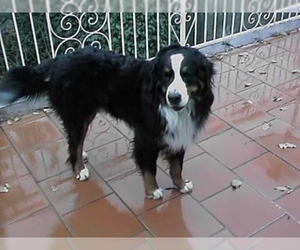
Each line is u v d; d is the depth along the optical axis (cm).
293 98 337
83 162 265
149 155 230
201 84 204
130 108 225
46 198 246
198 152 279
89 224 229
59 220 231
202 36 418
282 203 237
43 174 264
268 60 397
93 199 245
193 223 227
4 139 298
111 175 262
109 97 231
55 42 375
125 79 222
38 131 306
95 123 312
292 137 291
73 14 334
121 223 229
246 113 320
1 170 269
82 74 229
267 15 432
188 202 240
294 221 225
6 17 353
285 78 366
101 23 372
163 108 208
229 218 229
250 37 432
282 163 267
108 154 281
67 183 256
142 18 384
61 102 238
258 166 265
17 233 224
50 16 360
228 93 347
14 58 374
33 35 333
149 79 208
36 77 238
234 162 270
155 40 404
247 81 364
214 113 320
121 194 247
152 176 237
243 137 293
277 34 446
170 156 234
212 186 251
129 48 400
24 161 276
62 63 234
